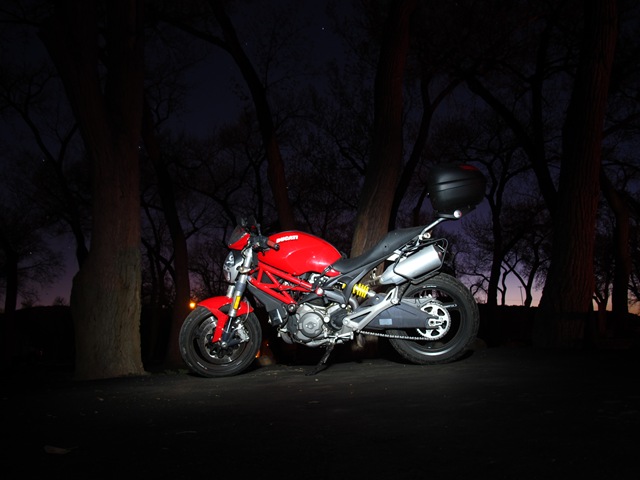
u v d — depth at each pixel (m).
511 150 21.98
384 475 2.72
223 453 3.19
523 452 2.89
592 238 8.88
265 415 4.05
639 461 2.66
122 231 8.23
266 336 19.06
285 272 5.98
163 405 4.63
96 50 8.34
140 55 8.68
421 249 5.79
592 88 9.02
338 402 4.34
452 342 5.93
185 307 18.28
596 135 8.98
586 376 4.82
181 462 3.07
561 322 8.70
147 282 31.50
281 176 15.25
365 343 9.35
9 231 23.36
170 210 18.03
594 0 9.12
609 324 20.83
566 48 16.48
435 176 5.71
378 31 16.72
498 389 4.42
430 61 16.08
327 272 5.84
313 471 2.83
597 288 28.77
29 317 35.91
